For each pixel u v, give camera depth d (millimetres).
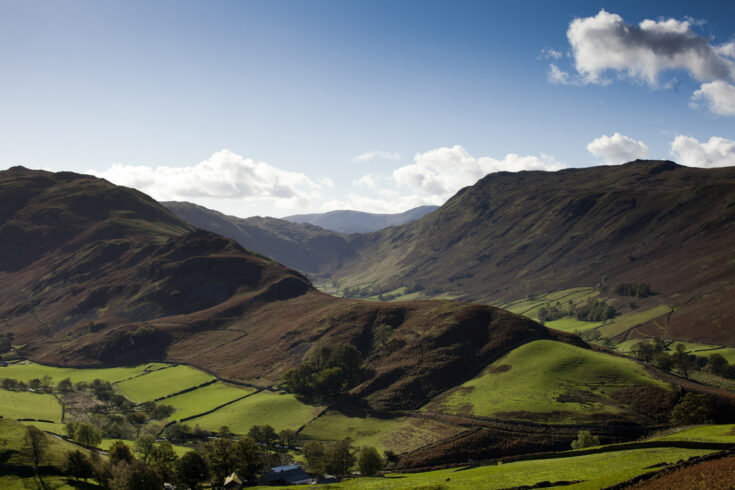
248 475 111688
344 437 144750
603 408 139375
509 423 136250
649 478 80188
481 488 88812
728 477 72500
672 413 133000
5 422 115250
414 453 129375
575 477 88938
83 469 98188
